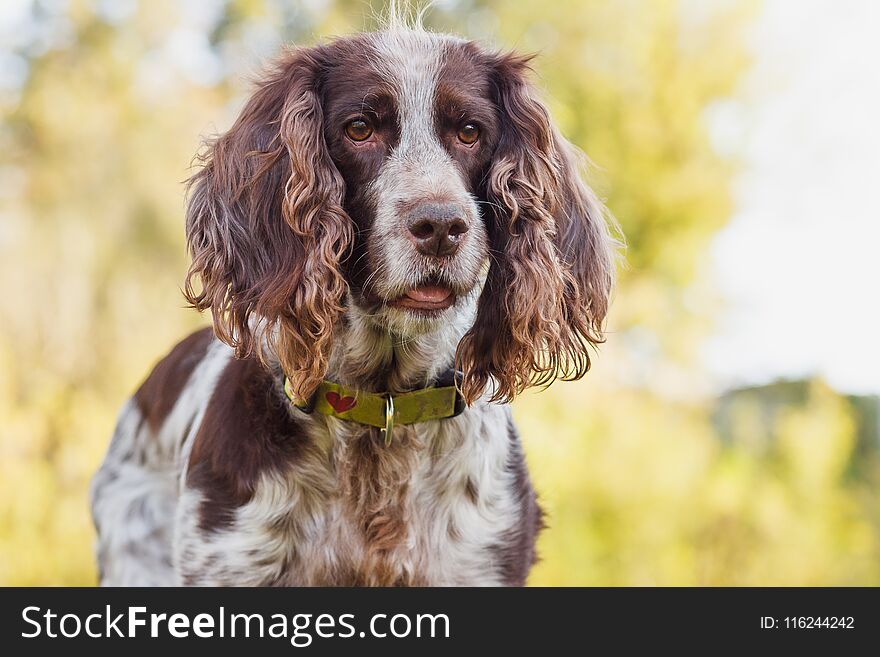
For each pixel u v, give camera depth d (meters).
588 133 11.80
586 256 4.24
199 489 3.97
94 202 12.48
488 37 6.05
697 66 11.70
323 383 3.78
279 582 3.87
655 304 11.72
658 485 10.84
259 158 3.85
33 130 12.63
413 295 3.56
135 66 12.79
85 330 12.07
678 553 10.83
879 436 12.66
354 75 3.76
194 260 3.94
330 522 3.84
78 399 11.48
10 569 10.50
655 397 11.52
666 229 11.89
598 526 10.75
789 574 11.20
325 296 3.64
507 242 3.89
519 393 3.96
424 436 3.87
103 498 5.30
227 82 12.93
